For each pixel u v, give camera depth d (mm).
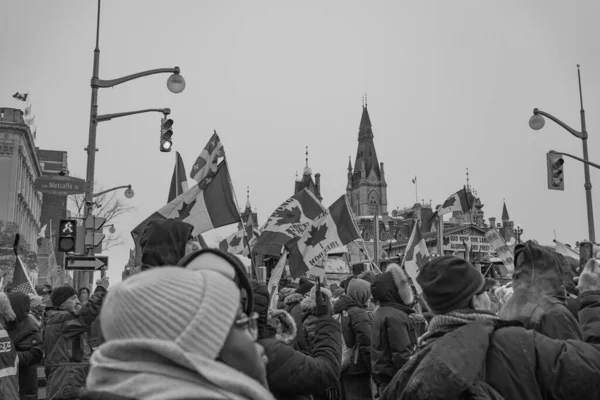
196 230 7320
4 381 5922
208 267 2045
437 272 3402
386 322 5941
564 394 2893
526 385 2908
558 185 22297
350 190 175875
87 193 17969
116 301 1564
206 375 1480
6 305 6734
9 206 63344
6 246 43031
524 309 3760
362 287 7457
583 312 3783
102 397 1499
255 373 1668
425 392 2814
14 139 64688
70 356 7508
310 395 4559
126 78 18438
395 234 91312
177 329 1514
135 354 1531
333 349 4387
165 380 1488
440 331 3275
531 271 3838
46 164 91438
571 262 6547
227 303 1604
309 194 8766
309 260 8523
